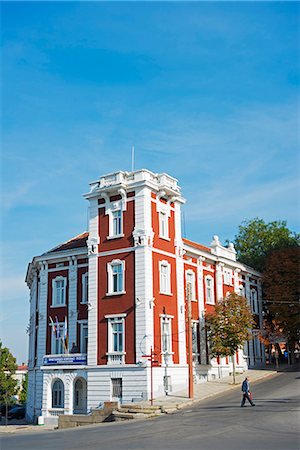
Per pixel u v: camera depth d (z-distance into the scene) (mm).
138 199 39688
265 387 38844
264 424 22766
